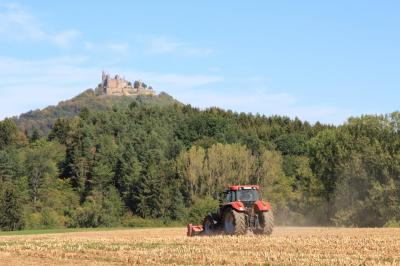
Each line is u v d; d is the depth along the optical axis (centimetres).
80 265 2641
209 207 10219
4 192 11319
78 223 11612
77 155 14612
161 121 18500
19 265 2698
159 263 2634
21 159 13862
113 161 14488
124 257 2842
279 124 19875
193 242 3584
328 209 10025
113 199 13300
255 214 4172
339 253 2884
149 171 13138
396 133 9638
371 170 9050
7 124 17650
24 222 11331
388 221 8262
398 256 2720
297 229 6044
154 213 12825
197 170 13038
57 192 13575
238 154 13125
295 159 14000
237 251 2983
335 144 9850
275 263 2509
